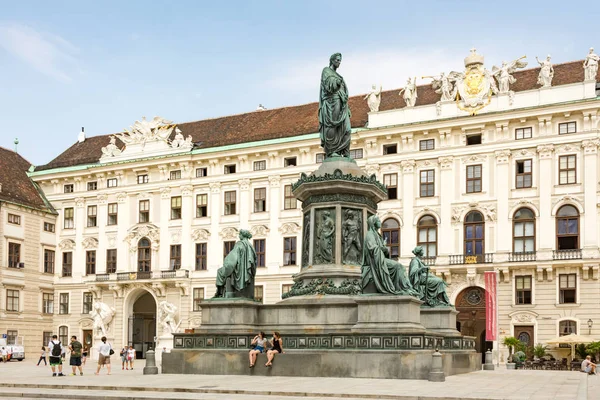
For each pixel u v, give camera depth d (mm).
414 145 55219
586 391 19219
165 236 63219
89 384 20203
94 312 63125
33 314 64562
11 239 62438
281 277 58531
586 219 49531
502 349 50719
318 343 22469
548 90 51219
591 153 49781
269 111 65438
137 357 64688
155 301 65812
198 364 23453
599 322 48469
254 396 17156
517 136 52281
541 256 50438
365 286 22656
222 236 61031
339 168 25688
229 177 61281
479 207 52750
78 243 66812
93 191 66562
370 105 57031
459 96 53875
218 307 24031
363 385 19047
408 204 54875
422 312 28578
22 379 23656
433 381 20391
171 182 63406
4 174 65250
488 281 49531
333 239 25219
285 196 59281
